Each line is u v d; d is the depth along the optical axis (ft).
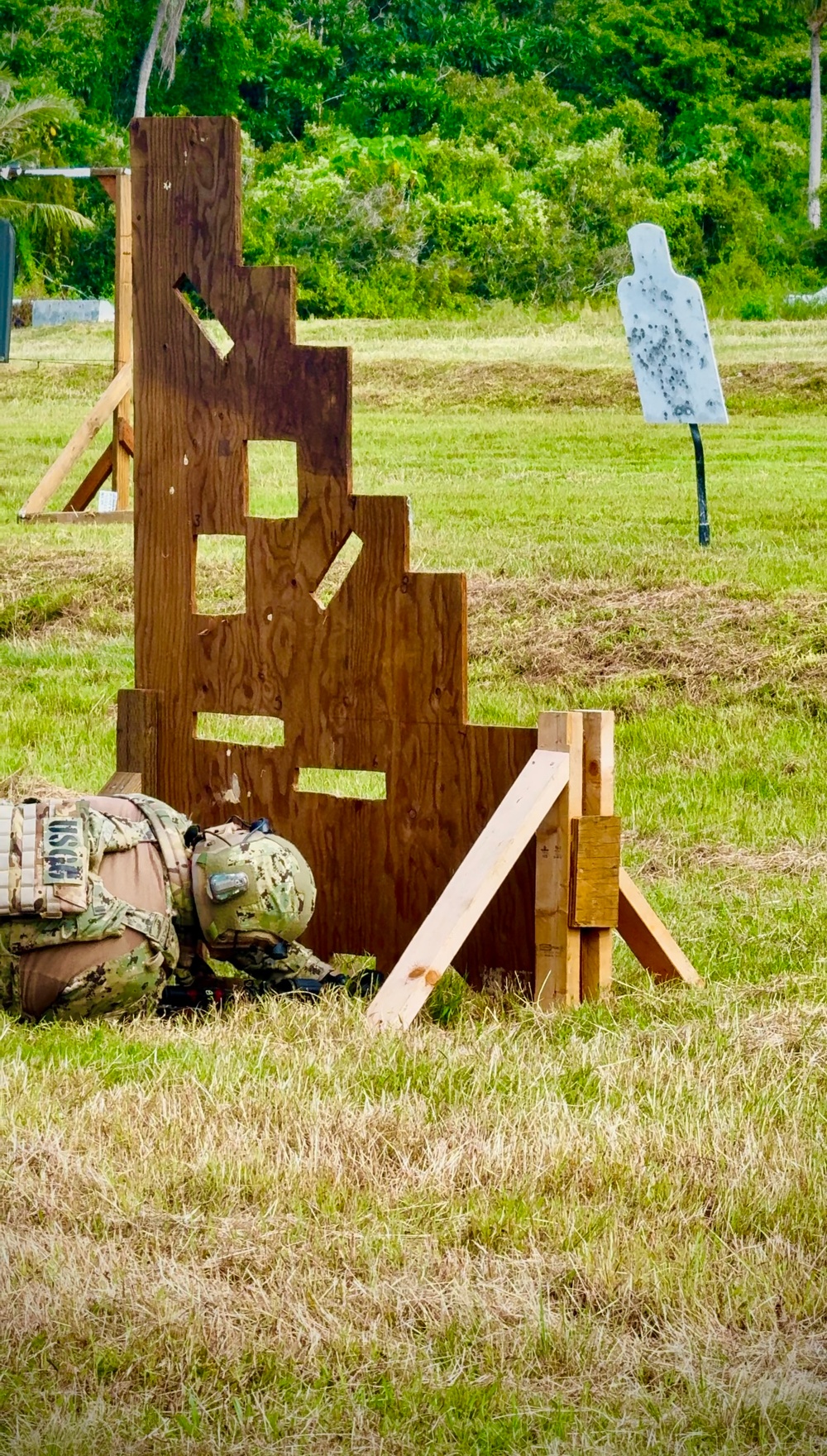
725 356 128.47
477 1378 14.48
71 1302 15.33
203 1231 16.84
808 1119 20.22
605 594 56.54
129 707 28.35
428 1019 24.17
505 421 108.99
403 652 26.08
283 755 27.37
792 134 317.01
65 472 74.33
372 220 195.21
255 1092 20.20
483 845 23.93
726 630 52.16
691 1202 17.84
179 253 27.30
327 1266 16.31
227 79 282.36
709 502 74.02
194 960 24.49
